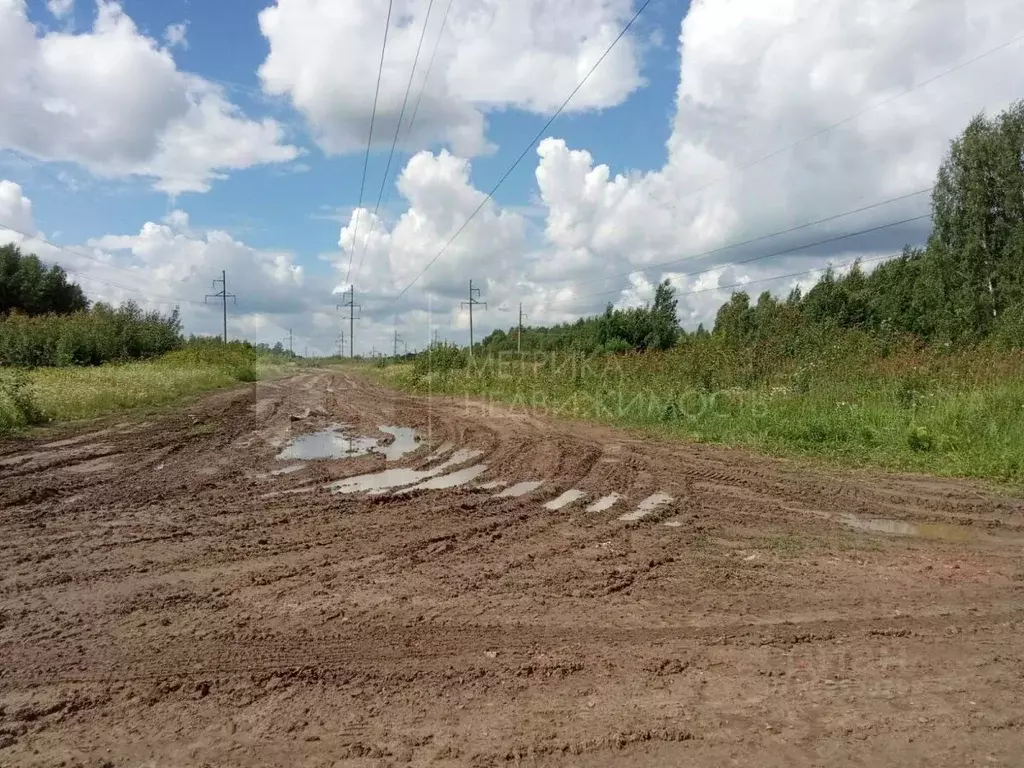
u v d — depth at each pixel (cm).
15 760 340
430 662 453
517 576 631
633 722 377
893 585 609
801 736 363
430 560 680
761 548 729
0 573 632
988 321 3139
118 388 2572
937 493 996
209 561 671
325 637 491
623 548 727
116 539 750
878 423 1430
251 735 365
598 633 502
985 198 3447
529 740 359
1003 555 702
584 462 1297
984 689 416
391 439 1670
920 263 3875
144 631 500
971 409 1336
